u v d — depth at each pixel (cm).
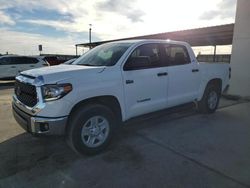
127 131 473
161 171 318
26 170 321
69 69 360
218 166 333
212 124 527
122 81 388
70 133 343
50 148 392
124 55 404
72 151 380
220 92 632
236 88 891
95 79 356
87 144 357
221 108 691
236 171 320
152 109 450
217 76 607
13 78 1495
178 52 509
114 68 384
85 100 352
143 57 414
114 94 379
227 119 570
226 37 1939
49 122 320
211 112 615
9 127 497
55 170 321
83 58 465
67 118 332
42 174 311
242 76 868
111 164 338
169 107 491
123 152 376
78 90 337
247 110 668
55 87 320
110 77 373
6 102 787
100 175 308
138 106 422
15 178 301
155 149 388
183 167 329
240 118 582
